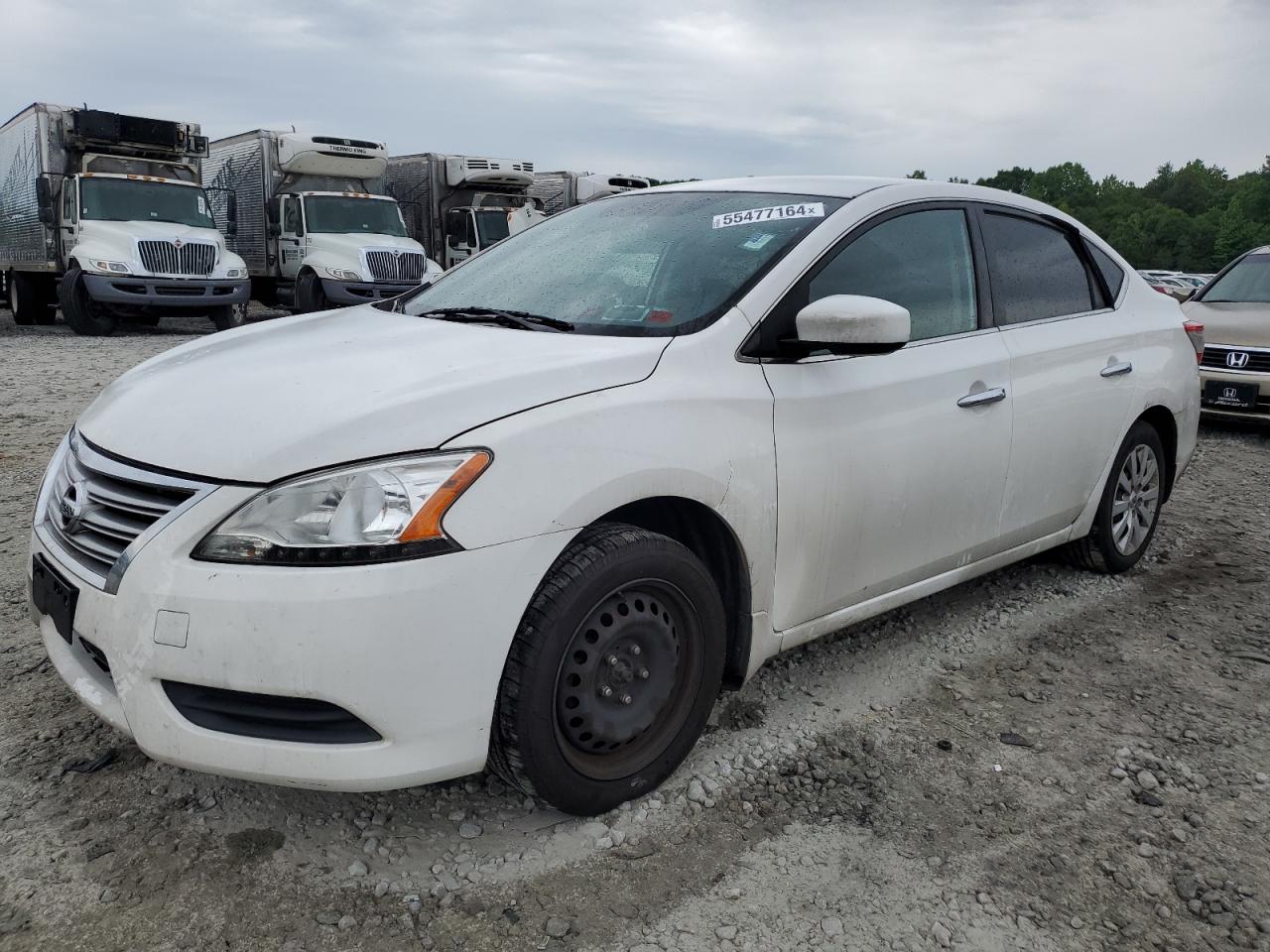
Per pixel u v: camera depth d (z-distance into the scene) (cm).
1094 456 394
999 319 354
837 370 292
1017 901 226
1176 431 442
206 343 314
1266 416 791
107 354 1198
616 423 239
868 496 299
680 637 260
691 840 244
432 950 205
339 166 1841
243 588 205
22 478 547
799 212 316
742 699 317
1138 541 441
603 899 222
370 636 206
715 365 267
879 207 321
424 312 329
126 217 1527
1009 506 356
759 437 268
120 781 259
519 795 260
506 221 2059
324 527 208
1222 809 265
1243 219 10525
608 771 249
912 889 229
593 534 239
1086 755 290
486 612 216
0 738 279
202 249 1539
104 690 233
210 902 216
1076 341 379
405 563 208
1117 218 12756
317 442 214
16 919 209
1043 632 379
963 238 350
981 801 265
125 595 214
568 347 262
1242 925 220
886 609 325
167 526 213
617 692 247
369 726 213
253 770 214
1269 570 458
